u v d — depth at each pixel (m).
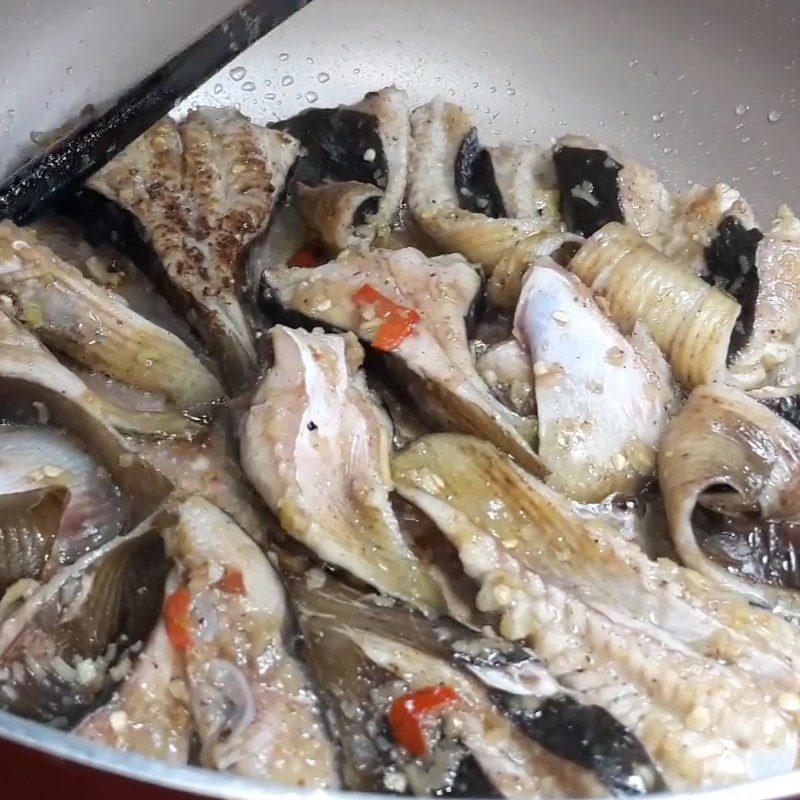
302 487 0.33
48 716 0.31
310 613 0.32
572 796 0.29
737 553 0.35
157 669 0.31
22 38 0.40
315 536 0.33
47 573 0.33
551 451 0.36
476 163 0.45
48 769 0.25
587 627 0.32
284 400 0.35
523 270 0.40
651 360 0.38
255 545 0.32
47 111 0.41
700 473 0.35
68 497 0.34
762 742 0.30
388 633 0.32
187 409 0.38
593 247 0.39
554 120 0.49
